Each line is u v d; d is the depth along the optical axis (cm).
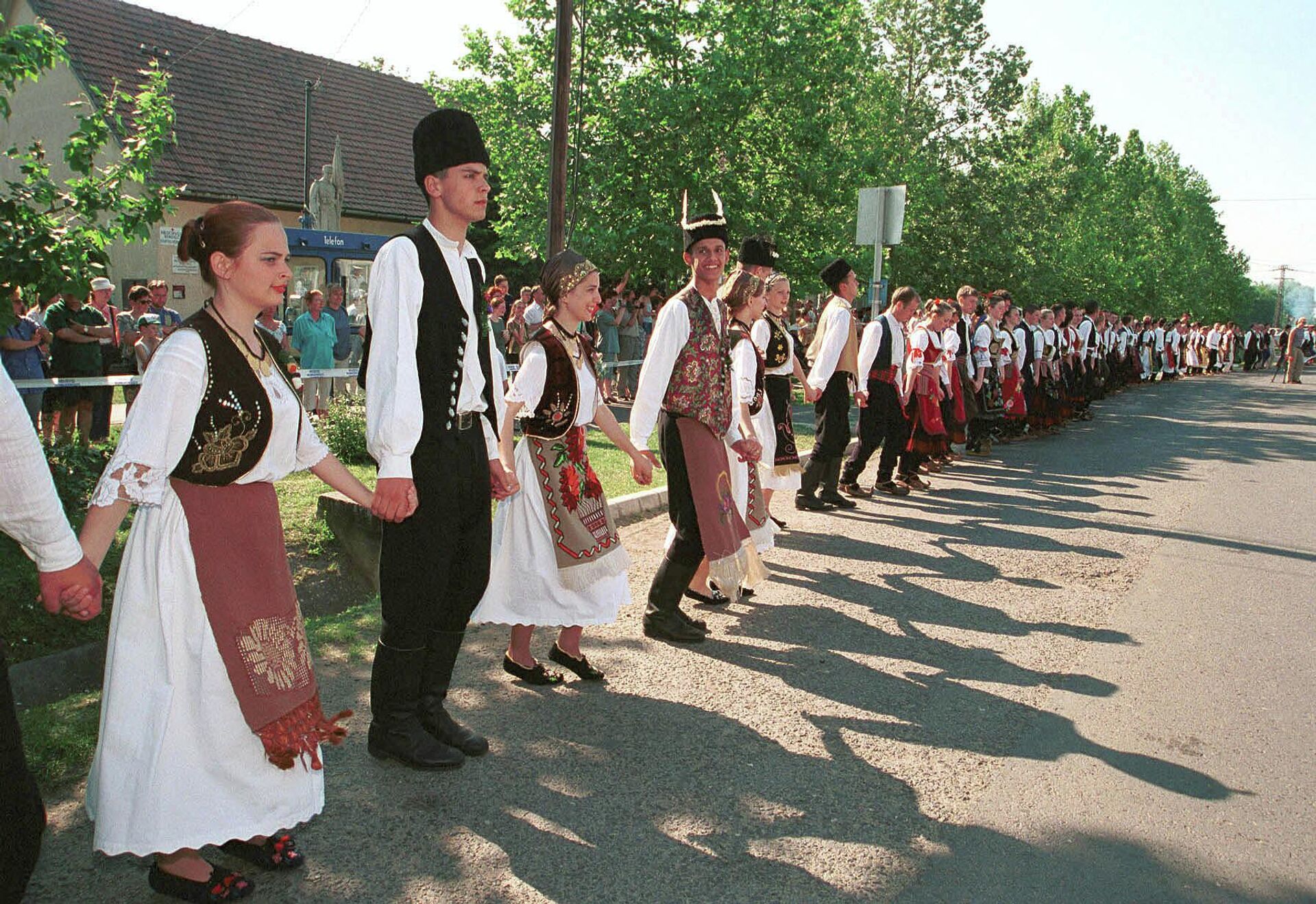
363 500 281
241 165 2108
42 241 564
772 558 617
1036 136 2966
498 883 264
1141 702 404
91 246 589
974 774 338
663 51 1650
